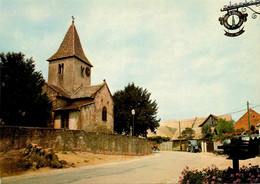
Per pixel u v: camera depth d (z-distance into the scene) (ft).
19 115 72.79
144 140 103.60
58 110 87.30
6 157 41.98
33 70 80.89
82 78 116.57
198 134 178.81
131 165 57.77
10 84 72.49
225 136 114.32
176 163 64.49
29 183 30.83
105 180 34.14
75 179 34.30
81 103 99.76
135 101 121.80
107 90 108.99
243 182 25.27
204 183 27.04
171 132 222.69
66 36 123.34
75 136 64.18
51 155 45.47
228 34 32.63
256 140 30.37
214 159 77.92
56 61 115.03
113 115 114.01
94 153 69.15
